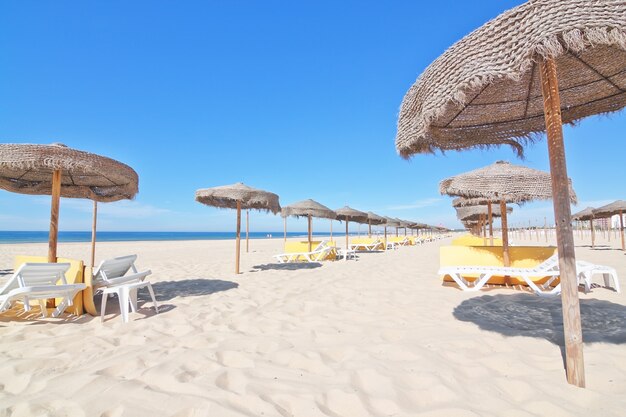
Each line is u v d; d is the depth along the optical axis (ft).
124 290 10.77
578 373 5.83
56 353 7.95
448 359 7.20
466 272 15.05
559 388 5.79
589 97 7.92
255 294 15.02
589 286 14.32
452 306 12.05
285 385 6.16
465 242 31.68
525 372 6.48
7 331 9.65
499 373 6.51
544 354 7.33
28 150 10.29
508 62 4.92
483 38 5.16
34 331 9.66
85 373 6.66
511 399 5.58
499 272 14.56
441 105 5.60
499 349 7.69
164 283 18.24
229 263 29.68
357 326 9.84
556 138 5.79
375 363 7.04
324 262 30.01
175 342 8.70
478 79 5.12
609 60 6.69
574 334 5.88
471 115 8.27
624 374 6.21
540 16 4.70
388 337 8.80
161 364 7.11
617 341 7.91
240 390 5.98
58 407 5.44
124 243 87.40
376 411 5.32
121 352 8.00
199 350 7.98
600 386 5.83
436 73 5.79
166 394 5.82
